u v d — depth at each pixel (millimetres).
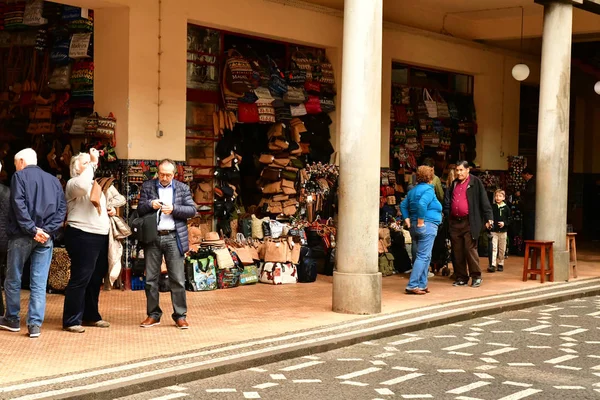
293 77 15547
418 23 18078
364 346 9047
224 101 14359
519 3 17375
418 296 12391
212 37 14289
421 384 7363
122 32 12367
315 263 13844
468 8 18031
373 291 10641
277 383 7309
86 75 12641
